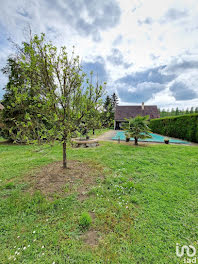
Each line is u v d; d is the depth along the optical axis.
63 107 2.97
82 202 2.31
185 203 2.29
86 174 3.42
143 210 2.13
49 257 1.41
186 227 1.80
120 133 16.03
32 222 1.88
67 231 1.74
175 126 11.74
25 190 2.67
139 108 25.19
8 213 2.04
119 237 1.66
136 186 2.81
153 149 6.22
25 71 2.66
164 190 2.69
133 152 5.61
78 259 1.40
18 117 7.26
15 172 3.51
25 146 7.35
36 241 1.59
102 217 1.97
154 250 1.51
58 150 6.16
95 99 3.22
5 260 1.38
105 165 4.07
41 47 2.67
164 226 1.82
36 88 2.70
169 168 3.82
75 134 3.23
